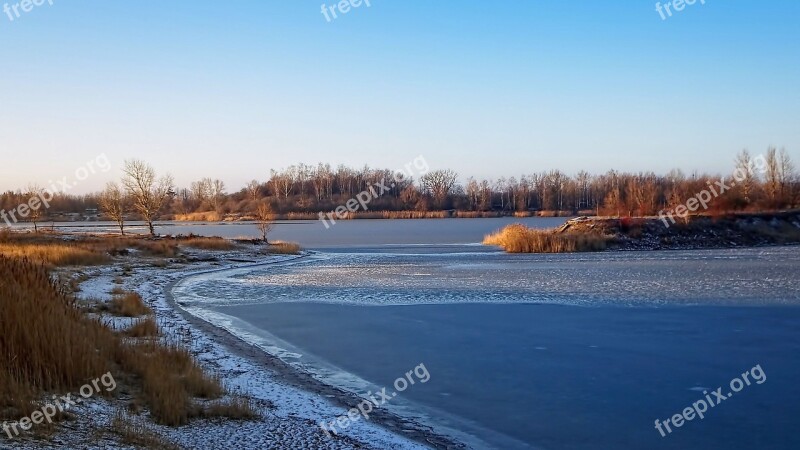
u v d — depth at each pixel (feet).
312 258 177.99
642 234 203.72
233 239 204.44
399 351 59.11
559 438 37.55
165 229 332.39
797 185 268.62
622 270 131.13
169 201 448.65
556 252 188.96
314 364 54.34
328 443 34.40
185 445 31.53
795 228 216.33
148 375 39.99
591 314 77.36
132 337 56.90
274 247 190.29
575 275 122.62
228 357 55.16
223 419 36.40
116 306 73.51
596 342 61.72
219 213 437.99
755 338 62.59
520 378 49.75
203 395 40.70
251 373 50.01
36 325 38.27
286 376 49.90
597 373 50.90
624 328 68.39
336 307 85.97
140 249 155.94
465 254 186.91
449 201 484.74
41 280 47.50
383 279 120.67
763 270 126.62
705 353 56.75
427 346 61.00
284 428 36.27
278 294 100.01
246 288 108.27
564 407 42.88
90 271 113.39
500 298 92.12
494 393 46.01
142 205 222.07
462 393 46.03
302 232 333.42
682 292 95.25
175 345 52.49
